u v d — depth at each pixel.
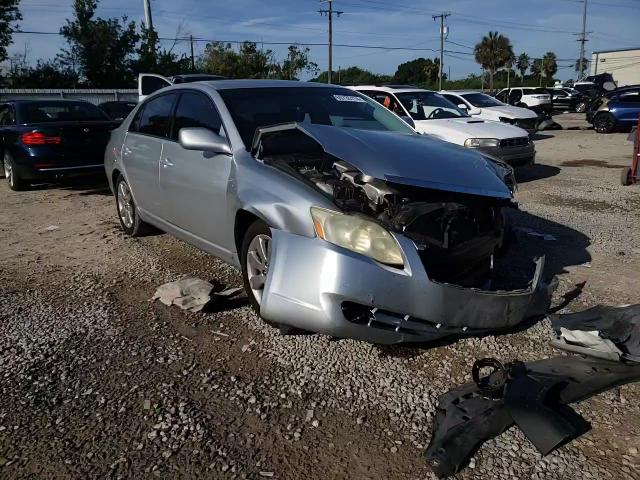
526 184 9.21
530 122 16.00
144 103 5.57
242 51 40.84
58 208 7.60
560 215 6.91
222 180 3.99
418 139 4.02
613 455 2.50
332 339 3.57
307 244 3.16
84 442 2.63
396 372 3.20
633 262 5.04
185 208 4.52
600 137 17.62
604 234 6.00
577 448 2.55
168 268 4.94
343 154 3.38
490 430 2.59
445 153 3.71
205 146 3.98
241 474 2.42
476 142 9.33
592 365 3.14
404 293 3.04
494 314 3.27
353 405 2.89
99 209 7.45
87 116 9.52
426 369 3.23
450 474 2.39
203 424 2.75
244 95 4.50
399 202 3.31
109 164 6.00
